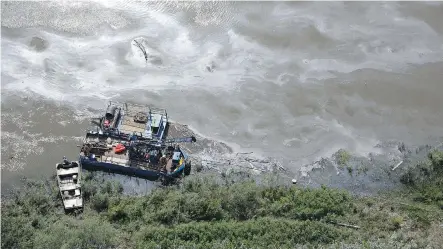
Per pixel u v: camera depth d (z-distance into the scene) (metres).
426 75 101.25
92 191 83.44
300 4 110.38
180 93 96.56
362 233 78.75
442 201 83.12
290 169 88.62
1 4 107.12
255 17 107.62
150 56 100.69
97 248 74.94
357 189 86.25
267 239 76.44
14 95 95.94
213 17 107.12
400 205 83.50
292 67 101.31
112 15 106.19
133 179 85.94
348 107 96.75
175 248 74.94
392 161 89.75
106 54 101.06
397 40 106.19
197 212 80.12
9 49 101.75
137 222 79.38
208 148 90.25
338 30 107.12
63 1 107.81
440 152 88.81
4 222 77.44
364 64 102.50
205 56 101.69
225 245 75.31
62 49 101.88
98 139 89.38
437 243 77.69
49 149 89.56
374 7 110.75
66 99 95.56
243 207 81.31
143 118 90.88
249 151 90.50
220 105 95.56
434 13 110.19
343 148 91.50
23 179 86.19
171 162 86.44
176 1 108.44
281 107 96.00
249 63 101.31
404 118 95.69
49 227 78.00
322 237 77.50
